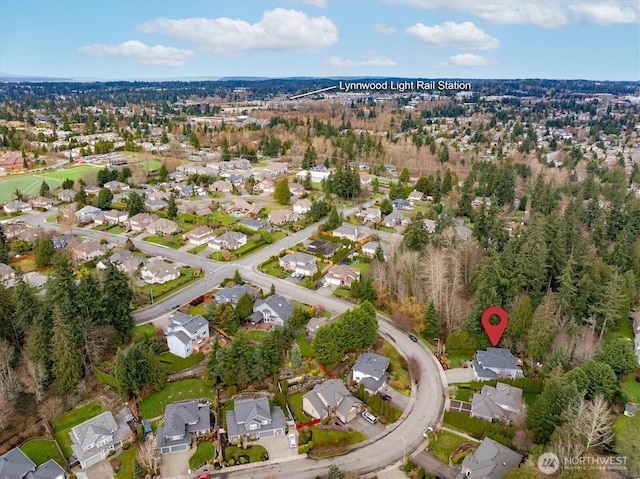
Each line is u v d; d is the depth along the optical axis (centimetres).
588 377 6103
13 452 5438
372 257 10875
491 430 5856
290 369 7138
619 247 9438
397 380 6944
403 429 6072
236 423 5941
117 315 7488
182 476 5381
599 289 7900
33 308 7106
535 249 8412
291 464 5550
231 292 8938
